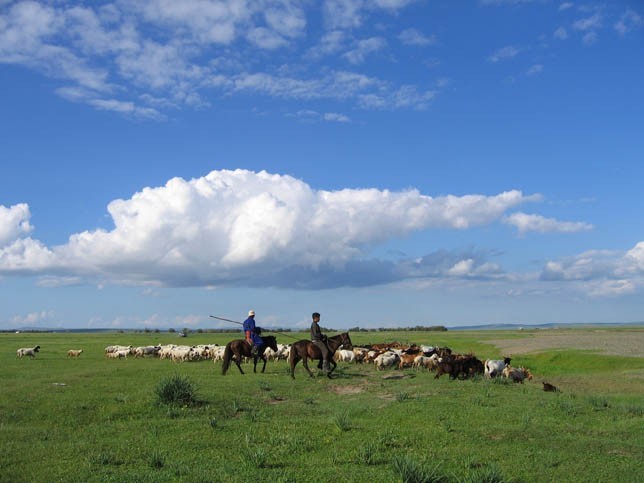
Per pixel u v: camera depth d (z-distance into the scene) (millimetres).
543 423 14891
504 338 81875
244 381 22984
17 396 17953
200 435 13570
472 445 12586
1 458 11445
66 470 10695
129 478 10188
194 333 145875
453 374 24953
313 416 16141
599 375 29969
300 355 25125
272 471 10641
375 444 12539
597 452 12070
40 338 101938
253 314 27219
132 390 19578
